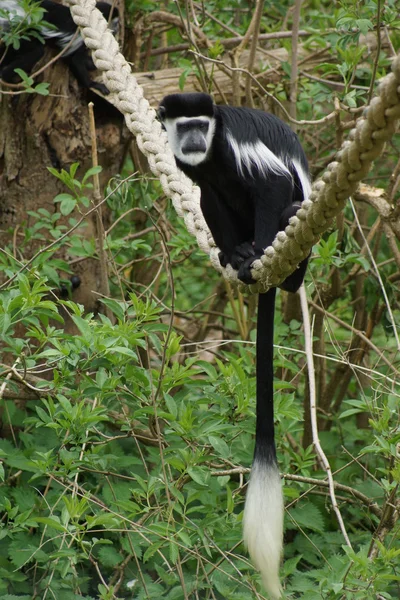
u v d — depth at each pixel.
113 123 8.29
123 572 6.46
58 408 6.30
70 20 8.07
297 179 6.15
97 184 7.38
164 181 6.70
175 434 6.07
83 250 7.64
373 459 8.05
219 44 8.34
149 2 8.74
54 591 6.29
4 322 5.75
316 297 8.23
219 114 6.04
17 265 7.47
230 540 5.72
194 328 10.62
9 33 7.71
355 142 3.92
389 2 7.36
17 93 7.32
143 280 9.50
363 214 9.42
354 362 8.43
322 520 7.16
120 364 6.14
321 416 8.30
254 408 6.34
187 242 8.12
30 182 8.08
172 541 5.34
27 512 6.02
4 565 6.68
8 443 7.35
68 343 6.11
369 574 5.26
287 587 6.09
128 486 6.87
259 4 8.06
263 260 5.25
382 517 6.04
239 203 6.16
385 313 8.46
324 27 9.45
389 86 3.62
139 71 9.41
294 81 8.32
